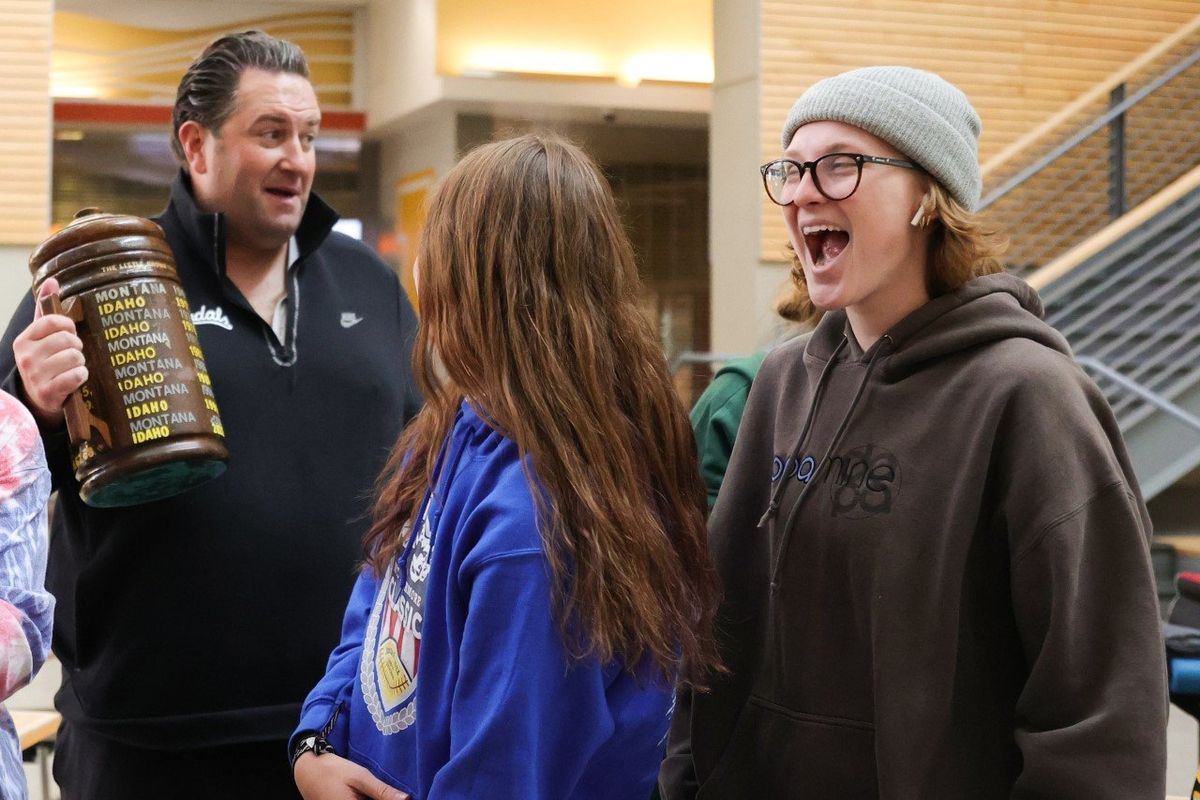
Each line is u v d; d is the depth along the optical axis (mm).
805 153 1363
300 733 1439
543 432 1247
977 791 1265
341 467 2076
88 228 1708
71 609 1988
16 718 2668
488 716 1167
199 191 2084
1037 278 6164
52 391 1665
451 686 1250
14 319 1961
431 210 1348
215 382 1996
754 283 7176
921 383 1353
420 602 1329
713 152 7500
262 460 2008
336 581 2041
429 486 1376
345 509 2062
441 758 1263
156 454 1677
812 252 1408
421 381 1372
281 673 1990
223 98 2006
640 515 1267
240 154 2004
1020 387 1270
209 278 2043
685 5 10477
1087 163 7852
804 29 7254
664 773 1576
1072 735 1179
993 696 1283
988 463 1271
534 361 1271
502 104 10328
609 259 1339
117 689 1941
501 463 1275
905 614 1290
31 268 1759
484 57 10133
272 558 1987
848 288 1360
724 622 1531
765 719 1444
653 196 12781
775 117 7211
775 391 1572
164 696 1937
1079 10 7758
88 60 10641
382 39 11164
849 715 1351
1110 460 1252
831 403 1443
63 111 10594
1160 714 1189
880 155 1332
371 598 1571
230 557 1958
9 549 1302
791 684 1411
